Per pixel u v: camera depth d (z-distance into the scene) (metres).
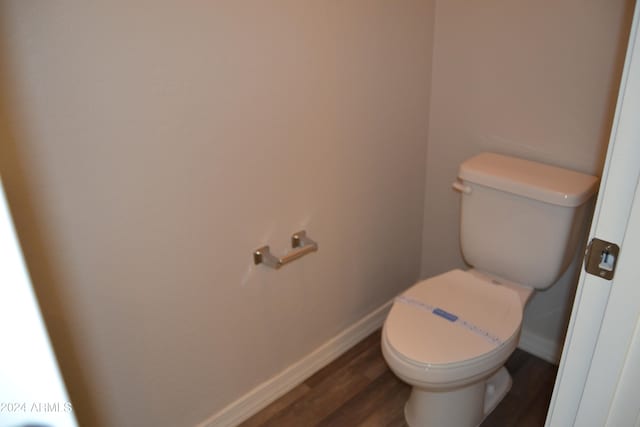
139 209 1.35
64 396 0.61
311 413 1.91
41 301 1.24
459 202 2.18
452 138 2.10
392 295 2.38
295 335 1.97
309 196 1.79
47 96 1.11
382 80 1.87
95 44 1.14
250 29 1.41
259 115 1.53
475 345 1.56
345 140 1.83
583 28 1.63
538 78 1.78
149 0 1.20
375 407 1.93
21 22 1.03
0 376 0.56
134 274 1.40
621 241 0.85
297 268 1.86
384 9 1.76
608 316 0.91
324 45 1.62
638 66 0.76
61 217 1.21
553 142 1.82
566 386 1.03
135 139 1.28
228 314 1.69
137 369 1.51
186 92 1.33
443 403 1.73
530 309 2.11
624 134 0.80
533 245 1.77
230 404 1.83
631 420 0.97
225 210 1.55
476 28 1.88
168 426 1.66
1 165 1.09
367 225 2.08
